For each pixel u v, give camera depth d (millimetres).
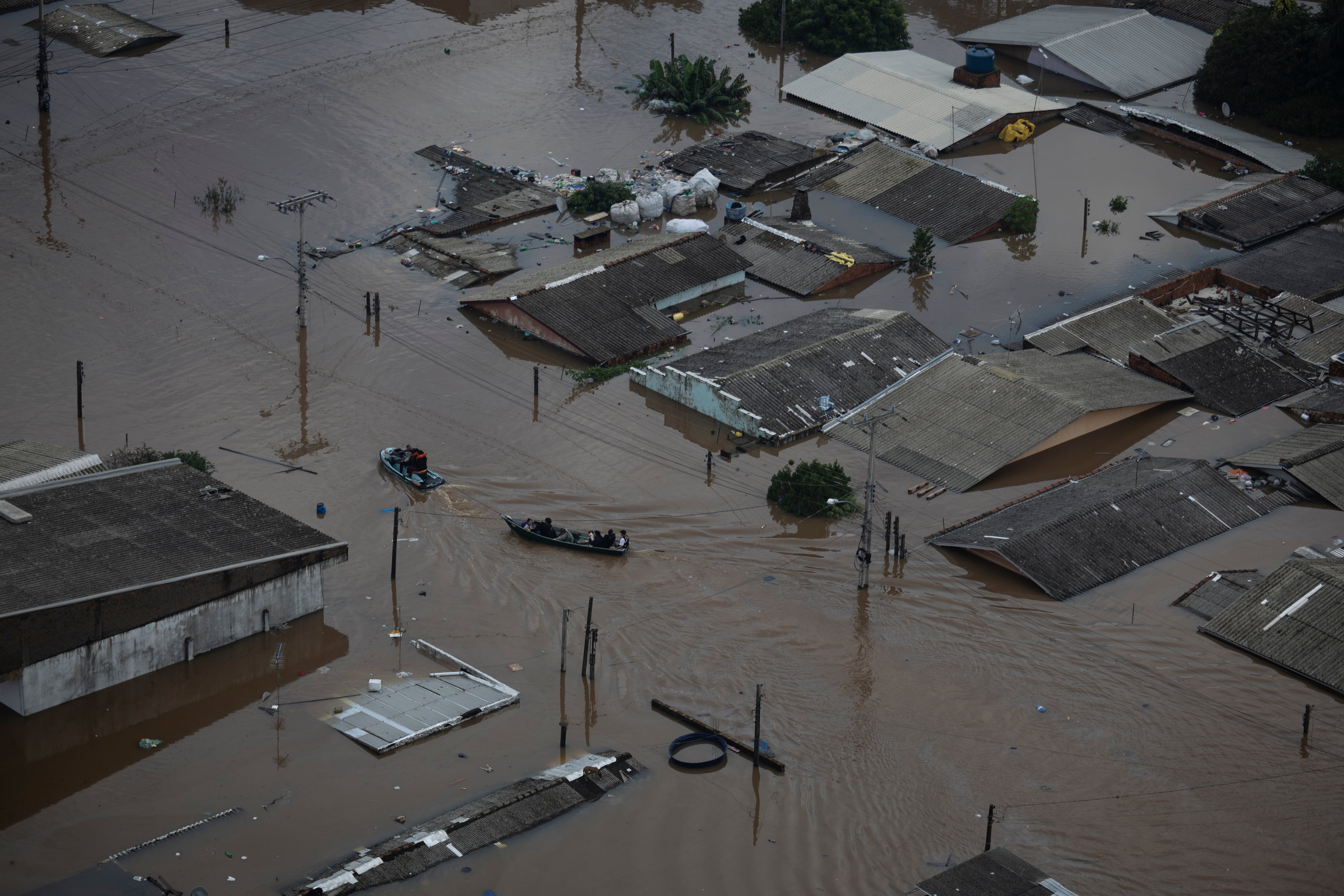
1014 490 81688
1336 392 91000
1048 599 72062
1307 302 99938
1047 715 64250
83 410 85688
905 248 110250
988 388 88375
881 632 69875
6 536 64750
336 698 64188
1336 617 68125
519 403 89812
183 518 69188
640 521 78312
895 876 55281
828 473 79250
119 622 62094
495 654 67688
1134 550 75188
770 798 59250
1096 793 59594
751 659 67750
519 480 81688
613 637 68938
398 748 61062
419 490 80000
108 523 67438
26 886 52719
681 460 84312
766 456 84625
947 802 59094
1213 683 66188
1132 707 64750
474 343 96688
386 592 71750
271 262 105688
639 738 62625
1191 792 59688
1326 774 60656
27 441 78000
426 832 55500
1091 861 55875
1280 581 70750
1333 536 77312
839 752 61906
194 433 84625
